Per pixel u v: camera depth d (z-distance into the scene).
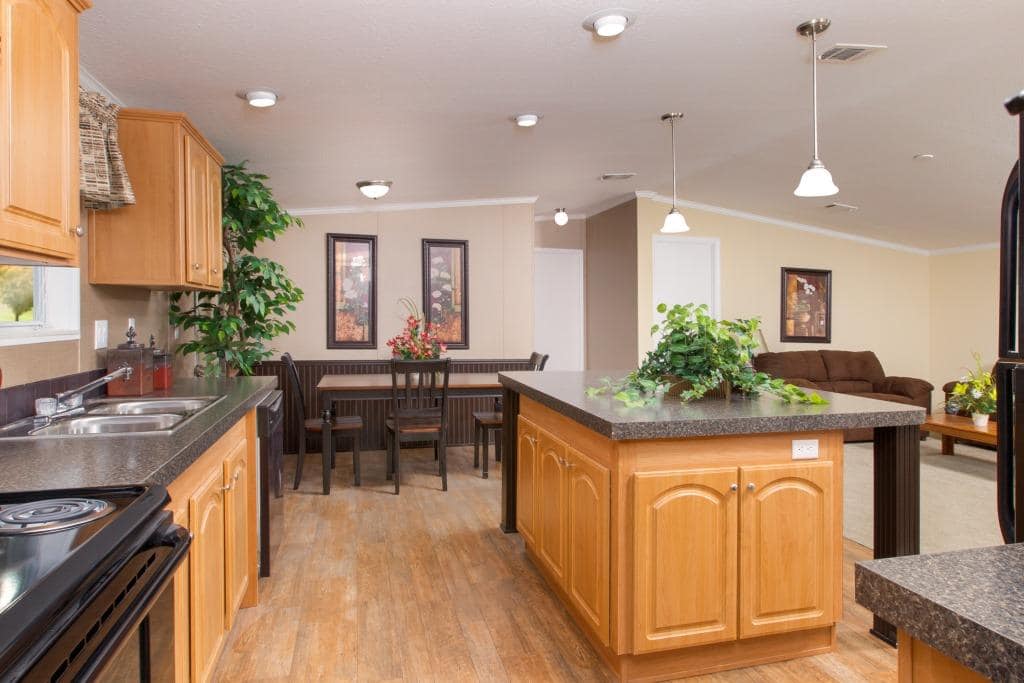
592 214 7.38
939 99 3.66
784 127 4.07
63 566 0.83
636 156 4.70
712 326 2.44
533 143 4.06
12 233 1.34
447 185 5.09
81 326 2.43
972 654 0.58
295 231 5.44
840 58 2.88
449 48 2.48
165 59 2.41
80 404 2.20
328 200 5.21
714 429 1.95
